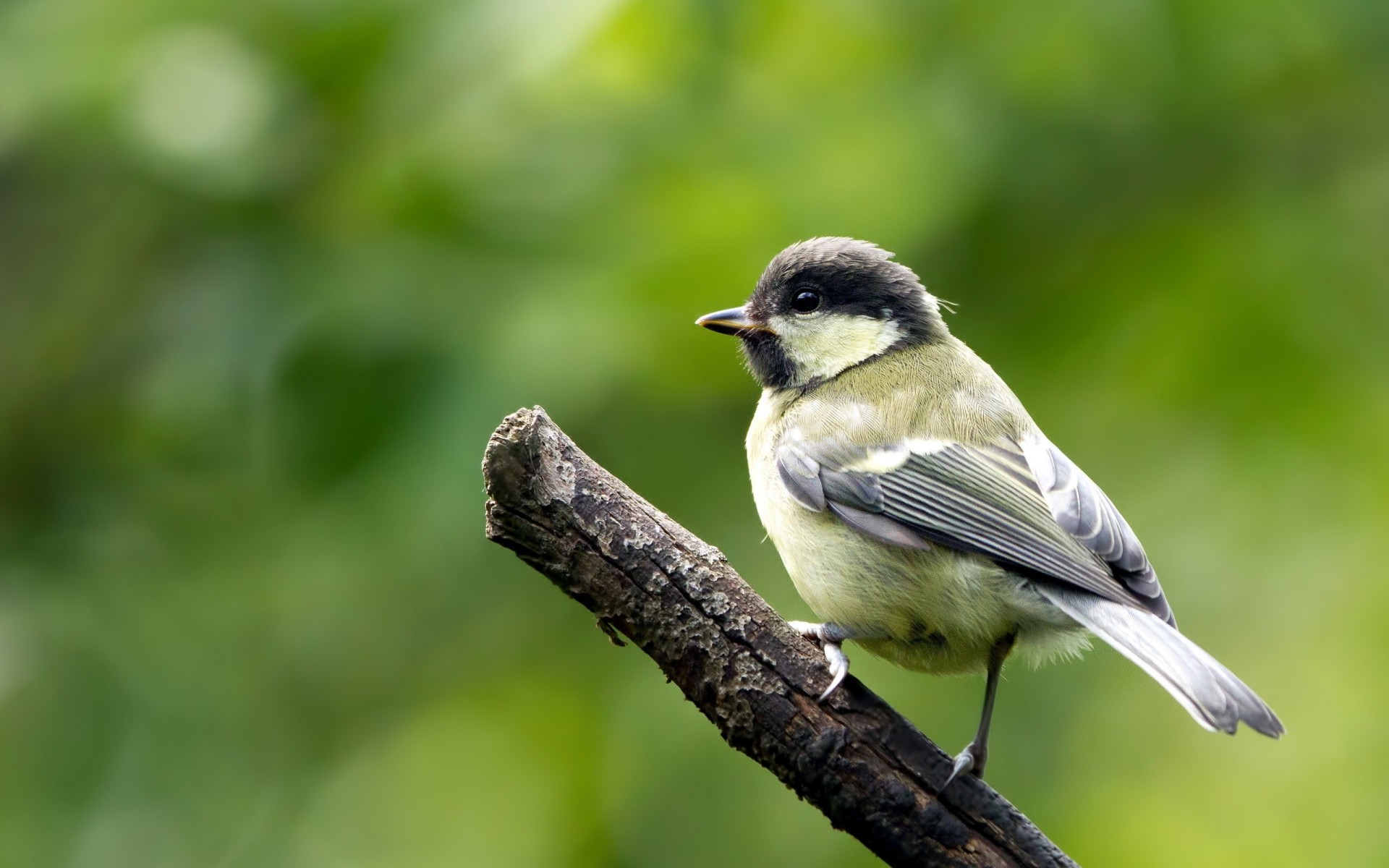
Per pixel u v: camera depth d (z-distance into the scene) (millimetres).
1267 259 11250
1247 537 11336
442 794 11586
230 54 10531
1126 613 7277
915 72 10953
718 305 10547
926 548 7945
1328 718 11375
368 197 10523
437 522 9922
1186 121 11289
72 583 11078
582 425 11016
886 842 6652
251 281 10664
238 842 10969
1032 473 8117
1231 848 10930
